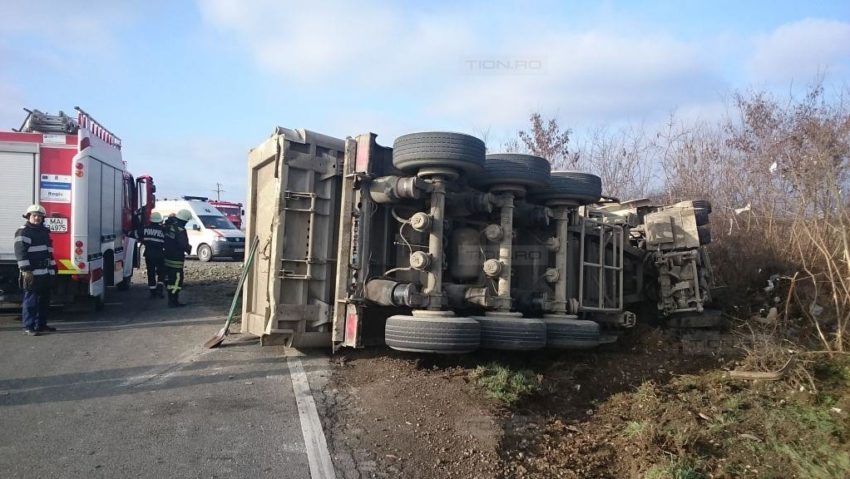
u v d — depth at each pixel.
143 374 6.60
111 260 11.75
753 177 12.10
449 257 6.97
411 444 4.83
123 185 12.73
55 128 9.88
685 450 5.04
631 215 9.45
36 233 8.69
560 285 7.38
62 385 6.20
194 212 22.98
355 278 6.61
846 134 9.34
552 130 16.81
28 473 4.20
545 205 7.51
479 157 6.25
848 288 7.47
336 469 4.40
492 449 4.80
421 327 5.92
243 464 4.43
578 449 5.10
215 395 5.89
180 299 12.24
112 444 4.72
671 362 7.75
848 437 5.29
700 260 8.77
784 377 6.59
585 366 7.19
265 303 7.27
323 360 7.03
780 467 4.89
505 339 6.31
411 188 6.18
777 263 9.58
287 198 6.94
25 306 8.63
